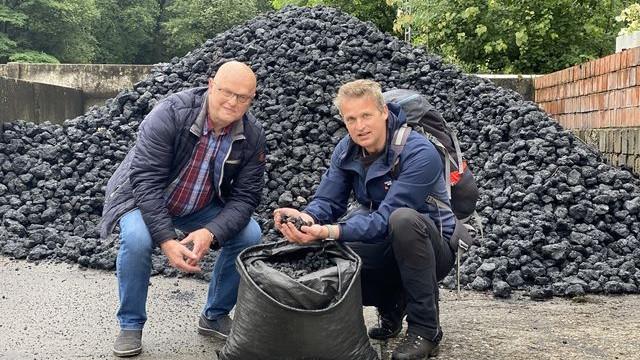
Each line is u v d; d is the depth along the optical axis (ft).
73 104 33.68
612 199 18.90
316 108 22.62
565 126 27.22
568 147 21.38
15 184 21.59
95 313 13.87
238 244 11.80
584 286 16.05
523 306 14.85
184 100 11.38
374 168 10.72
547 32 34.91
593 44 36.27
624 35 28.40
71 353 11.49
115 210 11.37
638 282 16.33
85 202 20.67
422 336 10.76
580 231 18.25
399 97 11.32
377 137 10.47
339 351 9.44
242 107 11.05
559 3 34.40
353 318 9.62
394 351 10.77
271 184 20.54
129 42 165.58
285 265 10.57
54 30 121.60
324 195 11.29
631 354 11.36
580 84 25.70
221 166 11.46
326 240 10.43
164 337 12.50
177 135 11.23
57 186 21.31
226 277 12.08
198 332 12.76
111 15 157.69
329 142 21.79
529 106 23.48
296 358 9.39
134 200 11.34
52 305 14.35
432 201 11.00
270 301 9.20
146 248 11.07
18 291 15.39
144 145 11.09
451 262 11.37
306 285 9.45
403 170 10.52
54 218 20.43
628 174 20.45
